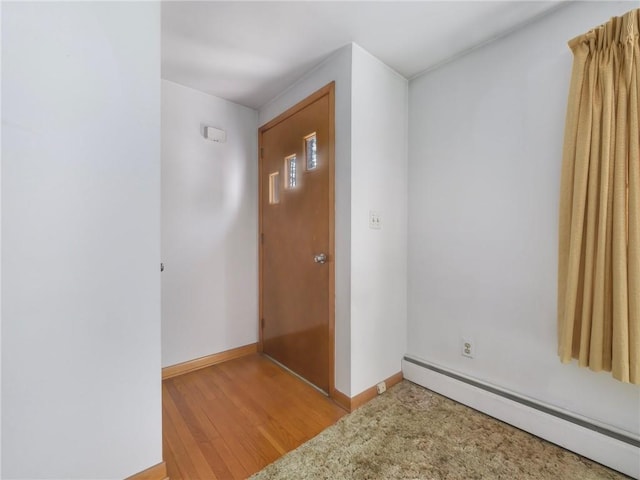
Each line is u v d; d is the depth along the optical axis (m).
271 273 2.45
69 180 1.00
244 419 1.61
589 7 1.32
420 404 1.75
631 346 1.13
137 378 1.14
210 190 2.32
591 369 1.23
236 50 1.74
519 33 1.54
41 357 0.96
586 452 1.30
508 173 1.58
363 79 1.74
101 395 1.06
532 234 1.50
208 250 2.31
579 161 1.25
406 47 1.71
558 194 1.42
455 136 1.81
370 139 1.80
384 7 1.40
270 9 1.41
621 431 1.24
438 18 1.47
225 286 2.41
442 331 1.89
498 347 1.63
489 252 1.66
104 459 1.07
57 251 0.98
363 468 1.26
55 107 0.97
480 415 1.63
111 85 1.08
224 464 1.29
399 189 2.03
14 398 0.92
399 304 2.04
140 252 1.15
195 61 1.86
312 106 1.97
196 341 2.25
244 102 2.46
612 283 1.18
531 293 1.51
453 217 1.83
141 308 1.15
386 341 1.94
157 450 1.18
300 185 2.10
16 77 0.91
